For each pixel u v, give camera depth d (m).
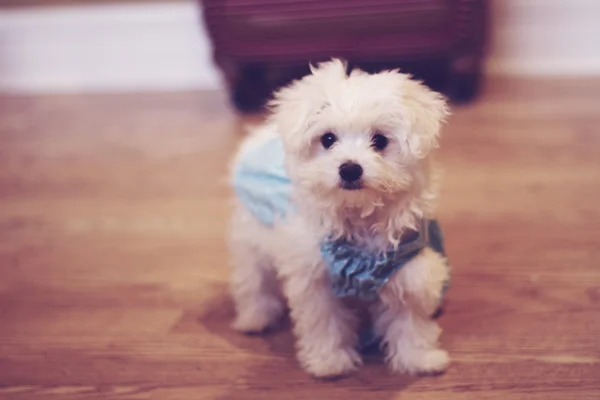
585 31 3.02
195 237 1.90
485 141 2.38
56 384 1.34
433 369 1.27
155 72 3.27
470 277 1.60
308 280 1.25
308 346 1.31
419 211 1.19
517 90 2.88
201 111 2.91
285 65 2.69
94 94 3.21
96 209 2.11
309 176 1.16
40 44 3.25
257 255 1.42
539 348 1.33
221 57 2.71
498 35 3.05
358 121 1.12
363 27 2.58
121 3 3.19
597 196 1.95
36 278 1.75
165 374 1.34
